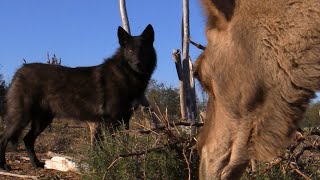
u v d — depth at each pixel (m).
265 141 1.01
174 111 4.74
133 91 2.73
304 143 1.59
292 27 0.93
